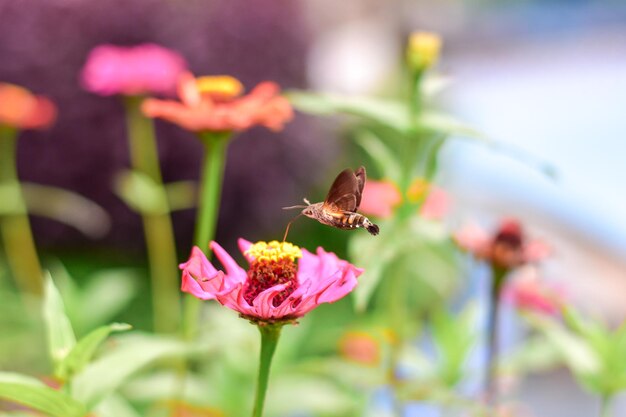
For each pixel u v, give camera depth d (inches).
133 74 34.2
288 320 18.9
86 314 30.5
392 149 68.5
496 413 25.6
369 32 148.1
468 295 40.0
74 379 20.4
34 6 66.2
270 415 28.1
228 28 69.8
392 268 28.4
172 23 68.4
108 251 69.3
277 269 19.9
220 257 20.1
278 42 72.1
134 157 63.5
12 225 54.7
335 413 28.5
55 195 66.6
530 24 162.4
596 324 25.4
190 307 25.5
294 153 73.5
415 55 26.6
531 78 124.6
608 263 51.6
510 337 32.5
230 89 27.2
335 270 19.9
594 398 43.6
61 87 66.1
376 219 31.5
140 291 61.7
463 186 70.4
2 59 65.9
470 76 128.9
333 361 29.7
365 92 118.6
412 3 157.0
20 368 33.1
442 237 26.7
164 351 21.2
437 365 28.3
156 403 28.6
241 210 72.0
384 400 30.5
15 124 38.3
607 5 165.8
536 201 67.5
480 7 173.5
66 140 66.1
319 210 20.0
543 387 44.9
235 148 70.4
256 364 28.1
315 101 26.6
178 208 62.0
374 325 30.9
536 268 27.0
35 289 46.6
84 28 66.6
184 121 25.6
